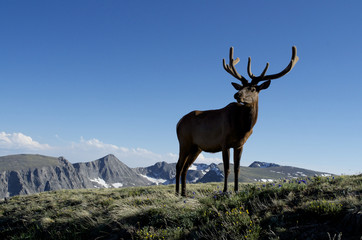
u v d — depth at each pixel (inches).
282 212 273.0
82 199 566.9
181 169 464.8
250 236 244.7
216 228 277.1
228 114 392.5
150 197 441.7
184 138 461.1
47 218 448.5
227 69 402.9
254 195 332.8
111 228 354.3
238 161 397.1
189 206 347.3
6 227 483.8
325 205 252.5
